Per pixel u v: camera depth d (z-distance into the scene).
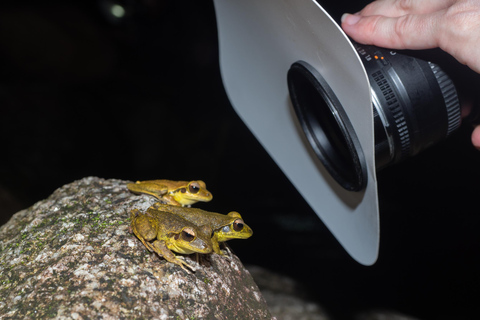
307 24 0.33
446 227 0.86
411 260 0.79
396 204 0.92
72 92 1.14
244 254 0.80
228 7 0.38
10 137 0.95
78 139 1.04
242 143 1.11
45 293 0.33
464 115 0.37
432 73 0.35
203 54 1.25
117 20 1.22
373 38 0.35
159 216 0.35
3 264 0.35
